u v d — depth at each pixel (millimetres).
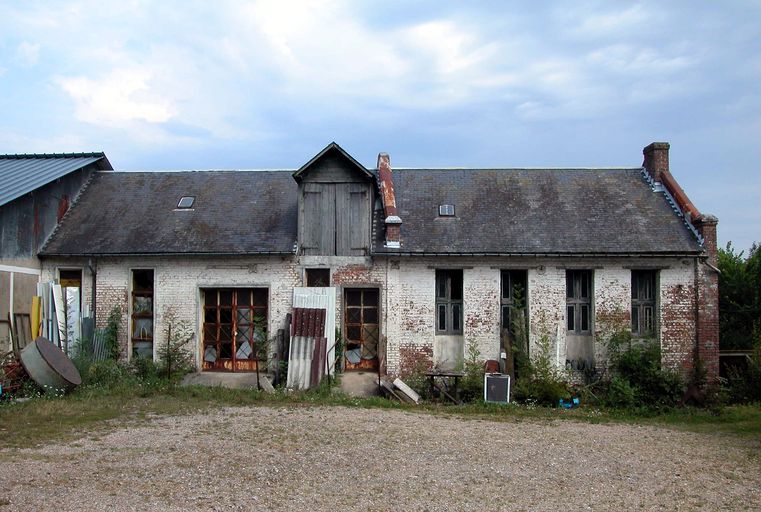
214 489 8023
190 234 19062
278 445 10430
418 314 18328
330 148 18484
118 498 7559
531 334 18250
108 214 20094
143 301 18906
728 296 27953
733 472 9859
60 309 17688
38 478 8227
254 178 21812
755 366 17734
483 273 18406
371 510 7496
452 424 13117
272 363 18219
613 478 9227
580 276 18797
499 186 20969
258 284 18578
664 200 20297
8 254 17031
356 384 17609
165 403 14227
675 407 16641
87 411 13016
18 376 15070
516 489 8492
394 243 18359
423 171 21781
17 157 22125
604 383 17875
